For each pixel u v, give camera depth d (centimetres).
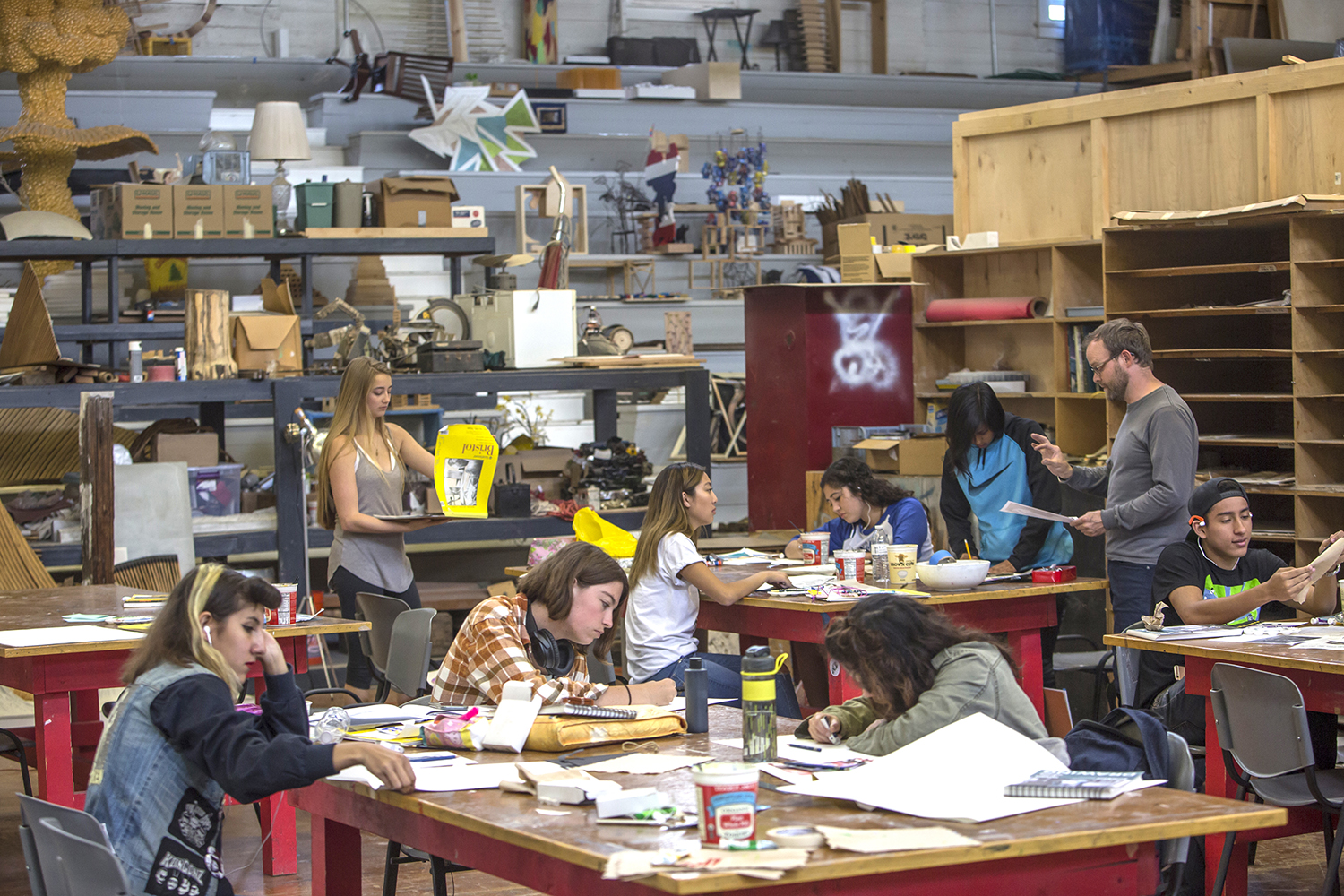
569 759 279
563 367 762
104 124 1162
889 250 878
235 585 273
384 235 804
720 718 326
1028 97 1566
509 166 1283
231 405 920
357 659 566
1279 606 648
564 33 1509
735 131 1418
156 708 262
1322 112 673
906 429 779
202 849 266
